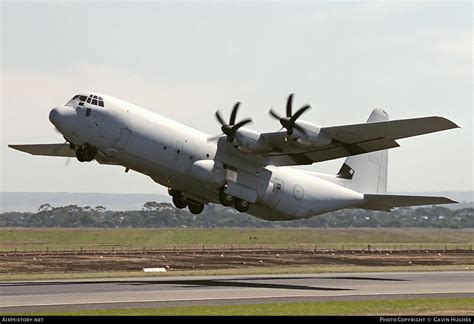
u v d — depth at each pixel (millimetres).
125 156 123938
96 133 119875
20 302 92562
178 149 126188
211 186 131375
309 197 144625
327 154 134000
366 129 123375
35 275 141875
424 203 148000
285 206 141750
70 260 184125
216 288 114625
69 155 147125
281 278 139250
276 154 132625
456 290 115875
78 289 110188
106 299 96750
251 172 134875
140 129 122812
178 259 192875
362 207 155625
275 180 138375
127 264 173125
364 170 156000
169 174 128625
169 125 126750
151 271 155500
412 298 103250
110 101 121938
